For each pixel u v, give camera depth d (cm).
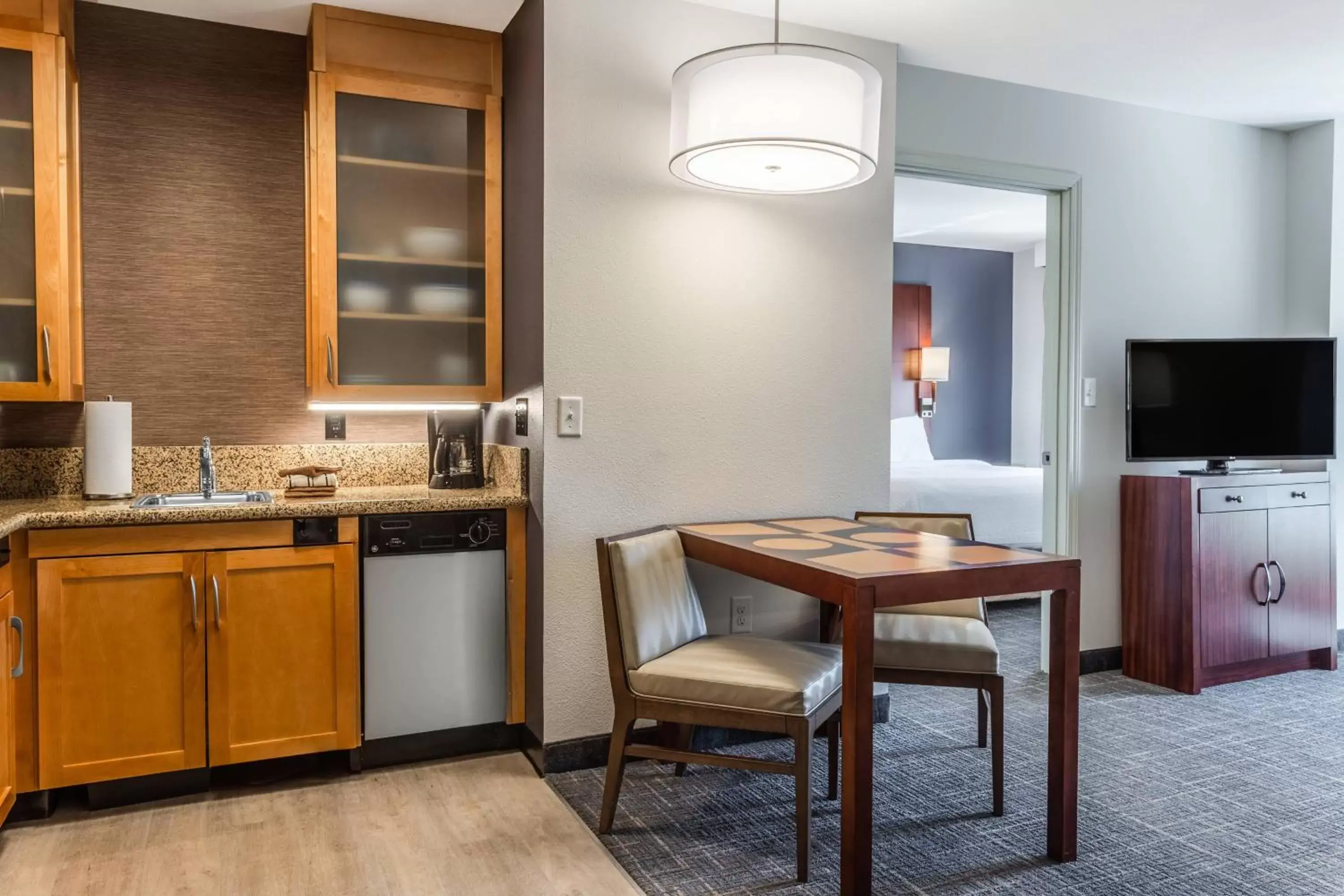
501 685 278
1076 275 368
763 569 220
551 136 259
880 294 309
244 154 294
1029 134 355
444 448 295
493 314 291
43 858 212
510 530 275
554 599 265
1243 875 206
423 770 267
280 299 299
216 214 291
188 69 287
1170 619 358
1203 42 308
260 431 298
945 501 513
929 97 334
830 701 216
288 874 205
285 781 259
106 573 233
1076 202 367
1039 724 313
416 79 281
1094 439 375
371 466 309
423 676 268
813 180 246
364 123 278
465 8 273
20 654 220
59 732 231
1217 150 397
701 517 284
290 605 252
